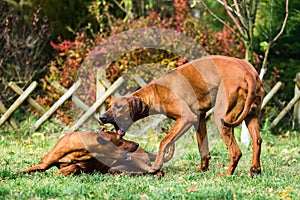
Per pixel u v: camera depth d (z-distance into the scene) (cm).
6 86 1350
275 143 1134
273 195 634
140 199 603
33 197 608
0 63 1351
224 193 618
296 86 1270
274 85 1368
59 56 1433
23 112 1346
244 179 712
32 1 1506
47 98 1282
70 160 724
